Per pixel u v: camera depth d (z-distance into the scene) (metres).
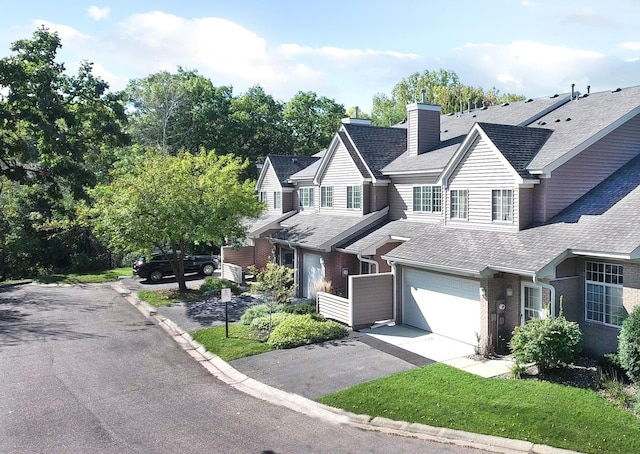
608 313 14.45
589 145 17.53
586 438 9.74
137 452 9.92
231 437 10.59
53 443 10.34
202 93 57.69
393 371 14.13
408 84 75.25
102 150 45.91
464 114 28.50
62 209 36.97
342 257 23.91
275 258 29.83
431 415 11.22
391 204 24.61
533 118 21.66
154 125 52.22
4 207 39.41
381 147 26.30
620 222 14.80
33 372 15.02
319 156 36.56
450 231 19.67
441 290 17.92
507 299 15.91
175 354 17.05
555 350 12.96
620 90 20.56
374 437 10.54
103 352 17.22
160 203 25.34
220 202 26.47
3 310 24.66
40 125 29.80
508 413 10.97
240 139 58.72
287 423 11.30
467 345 16.62
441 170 20.86
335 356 15.77
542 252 15.02
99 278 35.28
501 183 17.73
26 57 30.72
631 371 12.12
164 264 32.91
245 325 19.98
